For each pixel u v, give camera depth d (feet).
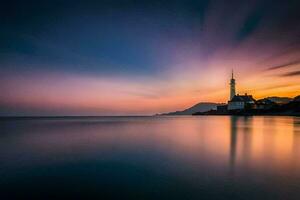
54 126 258.78
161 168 54.85
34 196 37.50
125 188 40.63
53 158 69.82
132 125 269.85
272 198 34.76
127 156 71.36
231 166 55.57
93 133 155.12
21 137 130.82
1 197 37.19
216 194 36.63
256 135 127.54
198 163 59.47
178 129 186.91
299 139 107.86
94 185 42.65
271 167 54.24
